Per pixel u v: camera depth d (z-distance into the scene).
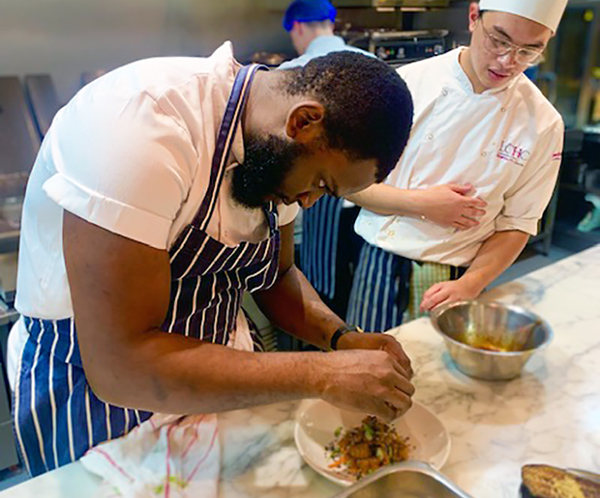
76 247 0.63
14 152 2.10
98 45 2.27
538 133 1.34
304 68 0.69
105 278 0.62
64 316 0.83
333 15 2.46
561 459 0.83
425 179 1.46
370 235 1.58
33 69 2.16
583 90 3.51
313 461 0.79
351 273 2.08
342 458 0.81
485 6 1.20
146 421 0.86
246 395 0.69
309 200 0.75
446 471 0.80
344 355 0.76
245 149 0.71
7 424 1.74
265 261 0.91
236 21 2.55
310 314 1.03
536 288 1.43
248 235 0.83
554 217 3.70
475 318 1.19
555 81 3.41
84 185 0.62
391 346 0.95
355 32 2.56
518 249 1.44
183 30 2.44
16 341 0.98
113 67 2.33
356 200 1.51
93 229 0.61
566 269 1.56
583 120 3.60
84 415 0.86
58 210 0.73
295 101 0.66
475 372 1.03
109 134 0.63
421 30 2.65
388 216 1.53
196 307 0.85
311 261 2.13
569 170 3.59
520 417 0.93
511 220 1.45
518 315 1.14
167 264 0.68
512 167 1.37
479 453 0.84
